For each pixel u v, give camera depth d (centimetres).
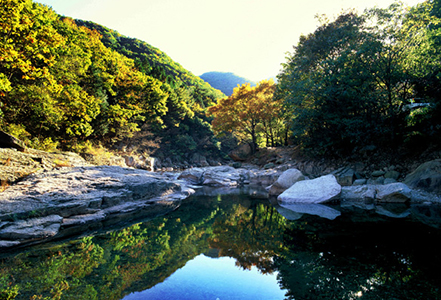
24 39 1232
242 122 3222
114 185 910
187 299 269
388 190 911
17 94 1423
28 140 1309
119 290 294
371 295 267
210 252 439
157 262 394
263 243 483
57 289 296
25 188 702
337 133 1466
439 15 1453
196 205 978
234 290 293
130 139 3581
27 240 508
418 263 352
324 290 284
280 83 2216
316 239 494
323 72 1474
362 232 530
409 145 1198
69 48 2156
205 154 5734
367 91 1289
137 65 5028
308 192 1021
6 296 275
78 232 591
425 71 1106
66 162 1101
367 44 1245
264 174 1855
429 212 714
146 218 751
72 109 1841
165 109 4150
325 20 1655
